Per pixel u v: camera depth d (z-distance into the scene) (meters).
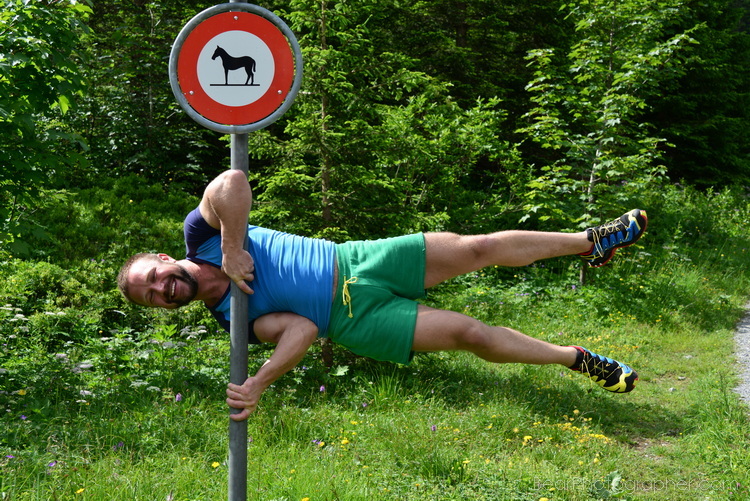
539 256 2.78
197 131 13.38
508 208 10.73
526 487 4.23
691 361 7.65
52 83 5.17
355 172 6.63
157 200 11.33
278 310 2.59
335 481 3.98
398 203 7.07
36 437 4.31
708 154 20.14
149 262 2.71
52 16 5.11
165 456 4.30
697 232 14.59
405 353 2.63
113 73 12.48
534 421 5.52
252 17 2.26
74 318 6.96
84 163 5.63
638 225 2.79
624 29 10.48
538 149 16.28
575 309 9.29
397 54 6.86
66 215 9.57
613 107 9.69
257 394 2.38
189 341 7.01
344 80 6.64
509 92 16.28
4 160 5.22
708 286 11.13
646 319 9.16
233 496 2.35
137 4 13.99
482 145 10.58
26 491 3.52
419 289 2.72
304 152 6.70
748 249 14.23
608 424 5.80
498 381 6.41
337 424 5.18
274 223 6.91
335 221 6.75
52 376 5.40
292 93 2.27
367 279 2.63
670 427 5.76
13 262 7.80
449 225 10.49
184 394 5.47
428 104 10.09
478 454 4.75
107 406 5.03
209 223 2.54
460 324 2.62
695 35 19.22
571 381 6.63
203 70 2.26
